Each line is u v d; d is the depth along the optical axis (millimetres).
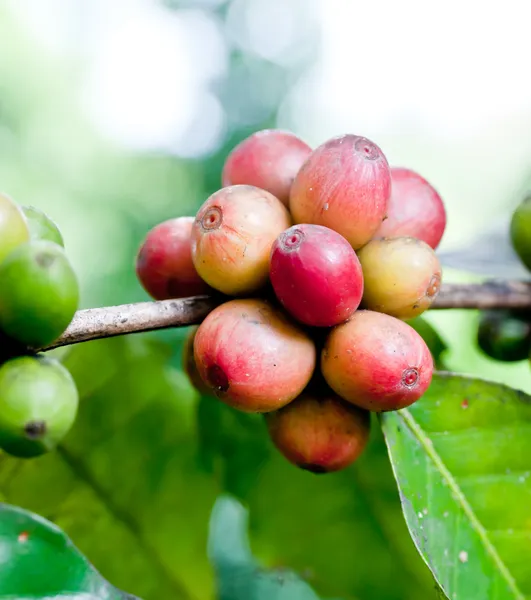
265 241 170
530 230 206
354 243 175
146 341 210
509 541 174
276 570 213
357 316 170
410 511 171
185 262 183
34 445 150
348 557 212
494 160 812
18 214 156
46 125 920
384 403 169
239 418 213
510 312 210
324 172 171
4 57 942
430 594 208
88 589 164
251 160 183
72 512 202
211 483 211
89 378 208
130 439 208
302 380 169
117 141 752
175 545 206
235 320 167
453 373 184
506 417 182
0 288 149
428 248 176
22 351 155
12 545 163
